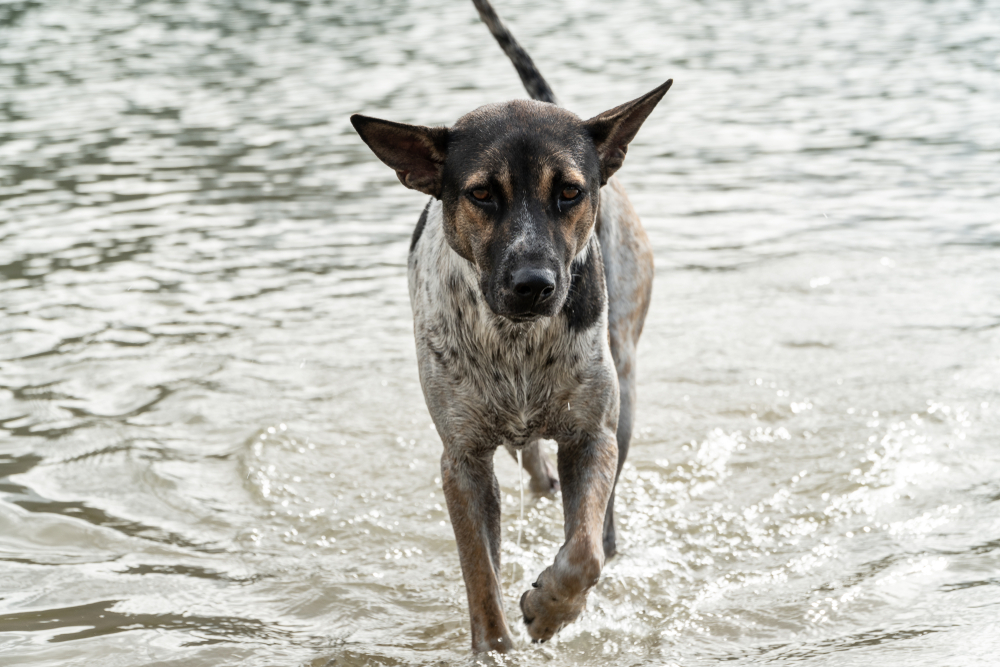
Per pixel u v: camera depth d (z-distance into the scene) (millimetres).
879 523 6082
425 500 6719
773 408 7625
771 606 5359
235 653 5109
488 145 5066
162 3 33156
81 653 5066
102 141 16516
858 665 4676
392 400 8023
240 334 9266
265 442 7355
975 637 4809
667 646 5094
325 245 11648
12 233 12109
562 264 4965
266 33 27172
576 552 4930
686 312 9539
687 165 14648
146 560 6008
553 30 26312
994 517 6008
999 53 21359
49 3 33094
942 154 14500
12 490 6699
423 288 5605
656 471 6949
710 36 25062
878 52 22281
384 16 29484
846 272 10273
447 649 5203
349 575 5902
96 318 9617
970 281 9812
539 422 5449
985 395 7500
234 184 14094
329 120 17328
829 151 15023
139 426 7598
